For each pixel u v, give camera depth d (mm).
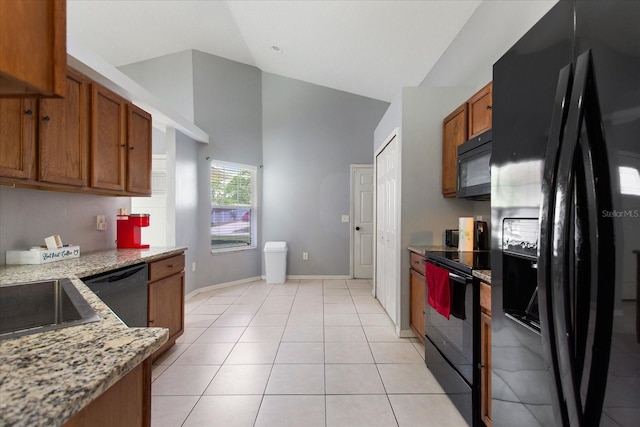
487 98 2049
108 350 640
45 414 432
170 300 2447
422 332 2426
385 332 2840
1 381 510
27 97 608
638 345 618
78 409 474
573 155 715
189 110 4207
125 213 2684
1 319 1201
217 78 4469
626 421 639
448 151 2625
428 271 2135
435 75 3490
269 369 2164
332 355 2379
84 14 3453
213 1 3326
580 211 708
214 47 4238
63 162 1771
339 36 3475
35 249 1804
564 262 722
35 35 551
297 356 2361
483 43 2551
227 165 4652
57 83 588
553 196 771
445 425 1603
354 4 2873
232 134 4645
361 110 5035
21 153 1535
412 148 2758
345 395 1859
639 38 617
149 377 795
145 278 2105
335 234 5055
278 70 4859
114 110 2195
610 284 660
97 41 3945
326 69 4414
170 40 4008
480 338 1522
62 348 646
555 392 768
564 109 758
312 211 5039
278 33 3713
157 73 4336
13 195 1815
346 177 5043
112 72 2406
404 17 2900
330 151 5035
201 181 4281
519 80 1000
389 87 4477
